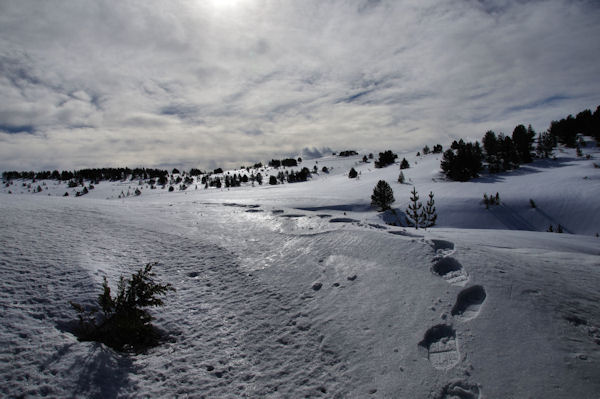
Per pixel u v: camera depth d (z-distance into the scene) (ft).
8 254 19.21
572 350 11.32
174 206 52.01
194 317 15.78
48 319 13.52
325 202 145.28
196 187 432.66
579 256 24.84
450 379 10.44
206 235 31.27
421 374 10.82
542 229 112.88
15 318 13.10
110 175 595.06
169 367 11.98
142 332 13.91
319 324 14.64
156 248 25.86
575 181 147.02
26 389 9.69
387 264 20.27
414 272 18.66
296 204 140.77
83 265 19.19
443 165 210.18
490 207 128.88
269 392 10.66
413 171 253.03
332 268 20.98
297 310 16.12
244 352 12.94
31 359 10.93
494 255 20.76
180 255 24.81
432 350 12.09
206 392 10.68
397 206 136.98
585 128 306.76
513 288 15.78
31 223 27.25
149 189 441.27
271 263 23.02
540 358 11.00
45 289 15.87
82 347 11.98
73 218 31.94
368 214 126.11
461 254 20.21
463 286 16.21
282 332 14.26
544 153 248.32
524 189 145.07
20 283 16.01
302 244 26.55
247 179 466.70
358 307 15.70
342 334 13.66
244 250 26.21
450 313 14.11
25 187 486.38
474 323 13.26
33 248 20.94
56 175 608.19
